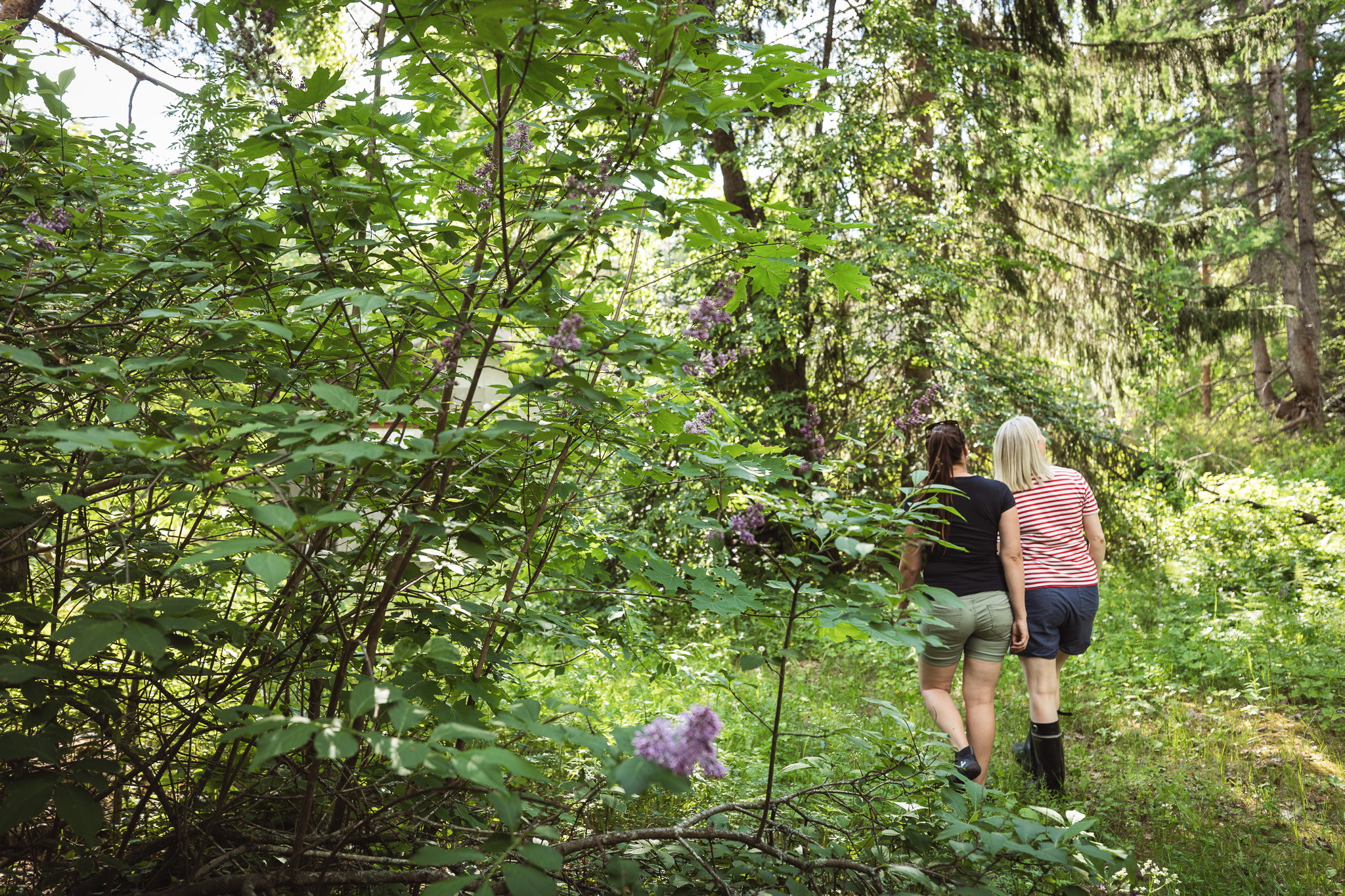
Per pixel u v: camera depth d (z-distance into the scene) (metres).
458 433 1.62
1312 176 19.02
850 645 6.23
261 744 1.18
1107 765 4.31
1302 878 3.10
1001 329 11.52
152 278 2.02
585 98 2.06
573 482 2.42
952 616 3.47
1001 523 3.56
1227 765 4.33
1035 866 2.00
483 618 2.14
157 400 2.03
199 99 2.80
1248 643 6.13
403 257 2.14
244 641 1.90
